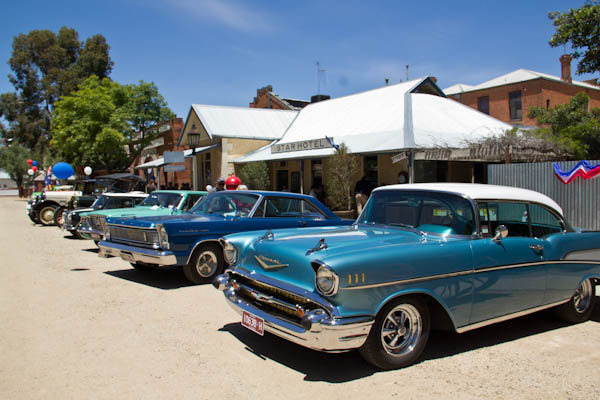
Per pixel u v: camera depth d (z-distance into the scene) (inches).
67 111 1099.9
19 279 290.4
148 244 265.6
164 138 1212.5
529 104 1114.1
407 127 541.6
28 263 352.5
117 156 1110.4
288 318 143.6
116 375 144.2
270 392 132.5
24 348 167.6
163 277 296.0
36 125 1932.8
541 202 189.5
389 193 194.7
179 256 258.1
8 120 1990.7
